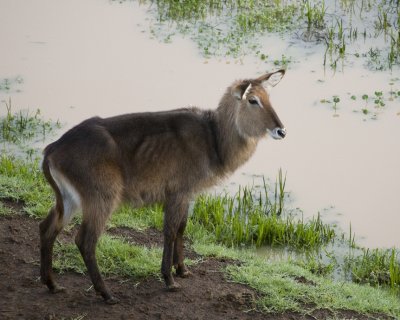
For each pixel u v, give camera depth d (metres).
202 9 48.09
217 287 22.89
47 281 21.47
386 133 35.59
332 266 27.08
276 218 30.16
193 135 21.84
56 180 20.69
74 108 38.06
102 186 20.56
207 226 29.52
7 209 27.45
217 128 22.17
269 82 22.89
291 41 44.06
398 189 32.12
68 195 20.81
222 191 32.50
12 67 42.25
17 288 21.89
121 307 21.17
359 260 27.56
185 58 42.50
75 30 46.66
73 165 20.41
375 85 39.19
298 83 39.53
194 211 30.39
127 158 21.16
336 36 44.25
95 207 20.59
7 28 47.00
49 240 21.19
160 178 21.69
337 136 35.56
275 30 45.31
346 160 34.06
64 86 40.12
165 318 20.72
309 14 44.75
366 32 44.53
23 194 28.73
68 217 21.06
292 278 24.22
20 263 23.52
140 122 21.50
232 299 21.91
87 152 20.48
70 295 21.64
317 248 28.73
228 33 45.22
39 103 38.66
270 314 21.44
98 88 39.75
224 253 25.92
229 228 29.36
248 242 29.14
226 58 42.25
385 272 26.53
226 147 22.25
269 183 33.00
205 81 39.81
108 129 21.06
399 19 44.41
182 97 38.28
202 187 22.25
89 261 20.89
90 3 51.22
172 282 22.25
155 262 23.89
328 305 22.25
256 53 42.59
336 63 41.25
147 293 22.09
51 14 49.31
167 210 22.00
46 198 28.83
